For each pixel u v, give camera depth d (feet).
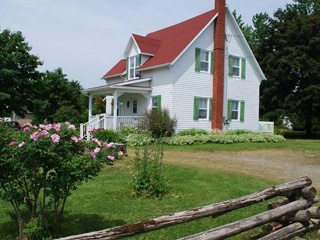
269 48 93.56
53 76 109.19
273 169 32.78
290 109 84.43
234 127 69.92
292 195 14.69
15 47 84.74
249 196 13.00
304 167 34.58
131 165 30.25
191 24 69.51
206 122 65.21
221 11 65.41
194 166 32.07
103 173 27.02
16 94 81.30
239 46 70.54
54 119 89.51
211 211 11.57
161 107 61.87
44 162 12.22
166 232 14.84
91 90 67.26
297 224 14.05
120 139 49.47
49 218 15.49
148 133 54.49
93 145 13.30
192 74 62.49
